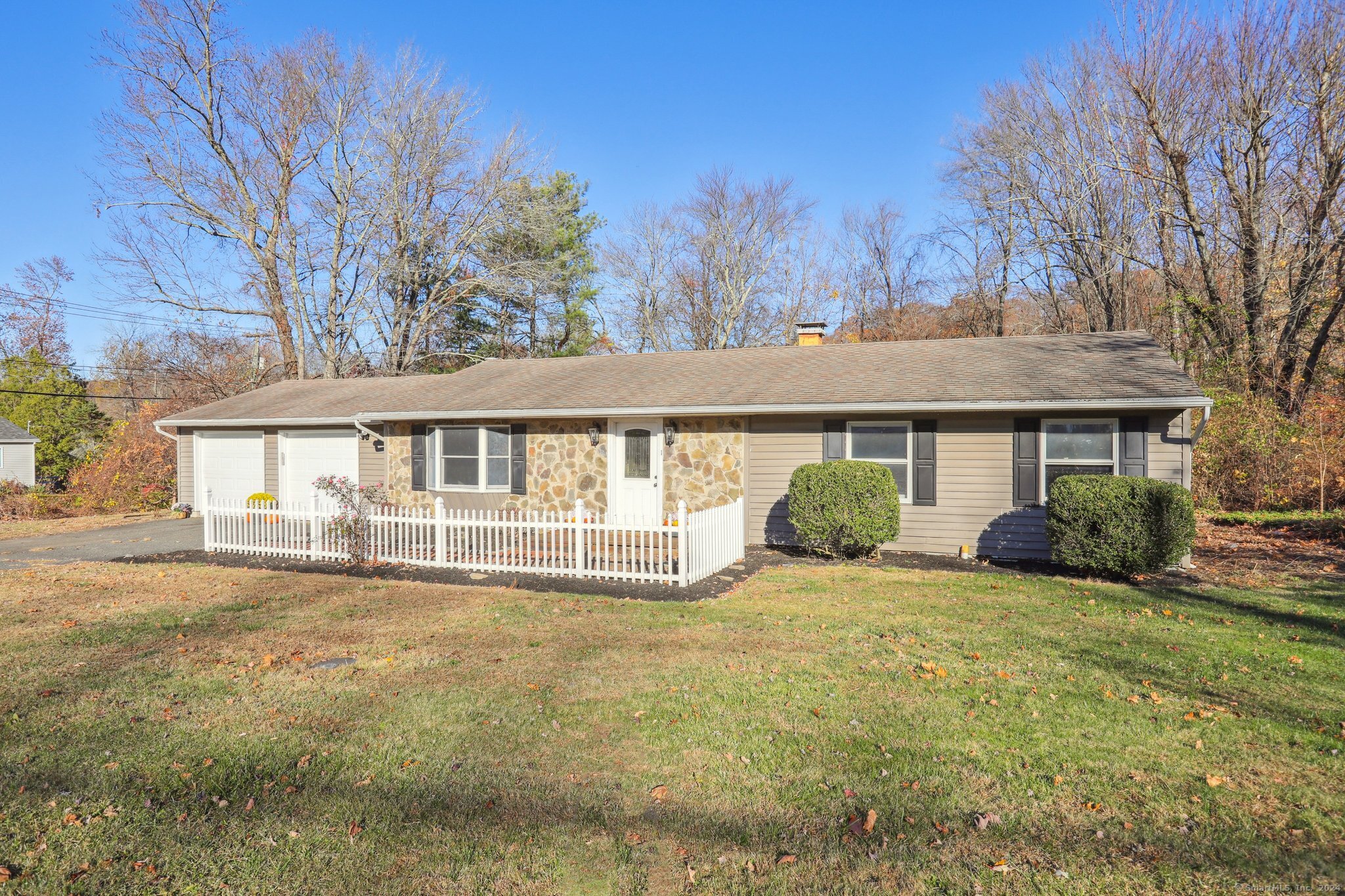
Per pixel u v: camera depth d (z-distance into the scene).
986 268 30.11
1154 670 5.72
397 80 27.19
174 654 6.26
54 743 4.40
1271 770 4.03
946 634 6.77
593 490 13.75
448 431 14.91
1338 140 17.45
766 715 4.83
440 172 27.95
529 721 4.76
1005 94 26.30
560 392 14.12
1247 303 18.91
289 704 5.06
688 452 13.04
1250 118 19.03
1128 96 21.42
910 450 11.72
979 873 3.14
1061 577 9.66
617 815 3.63
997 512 11.23
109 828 3.49
